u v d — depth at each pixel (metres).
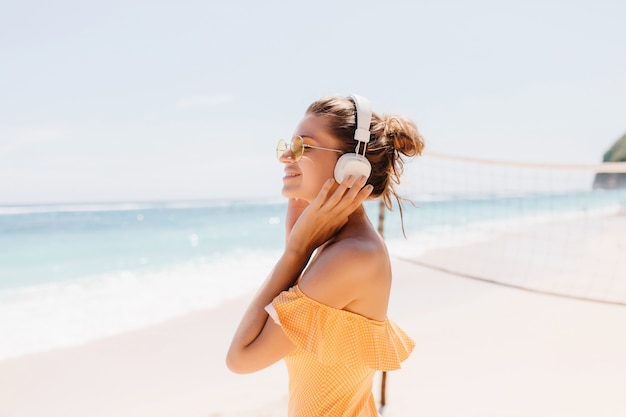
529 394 4.00
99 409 4.06
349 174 1.17
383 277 1.21
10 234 26.53
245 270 12.09
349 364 1.16
